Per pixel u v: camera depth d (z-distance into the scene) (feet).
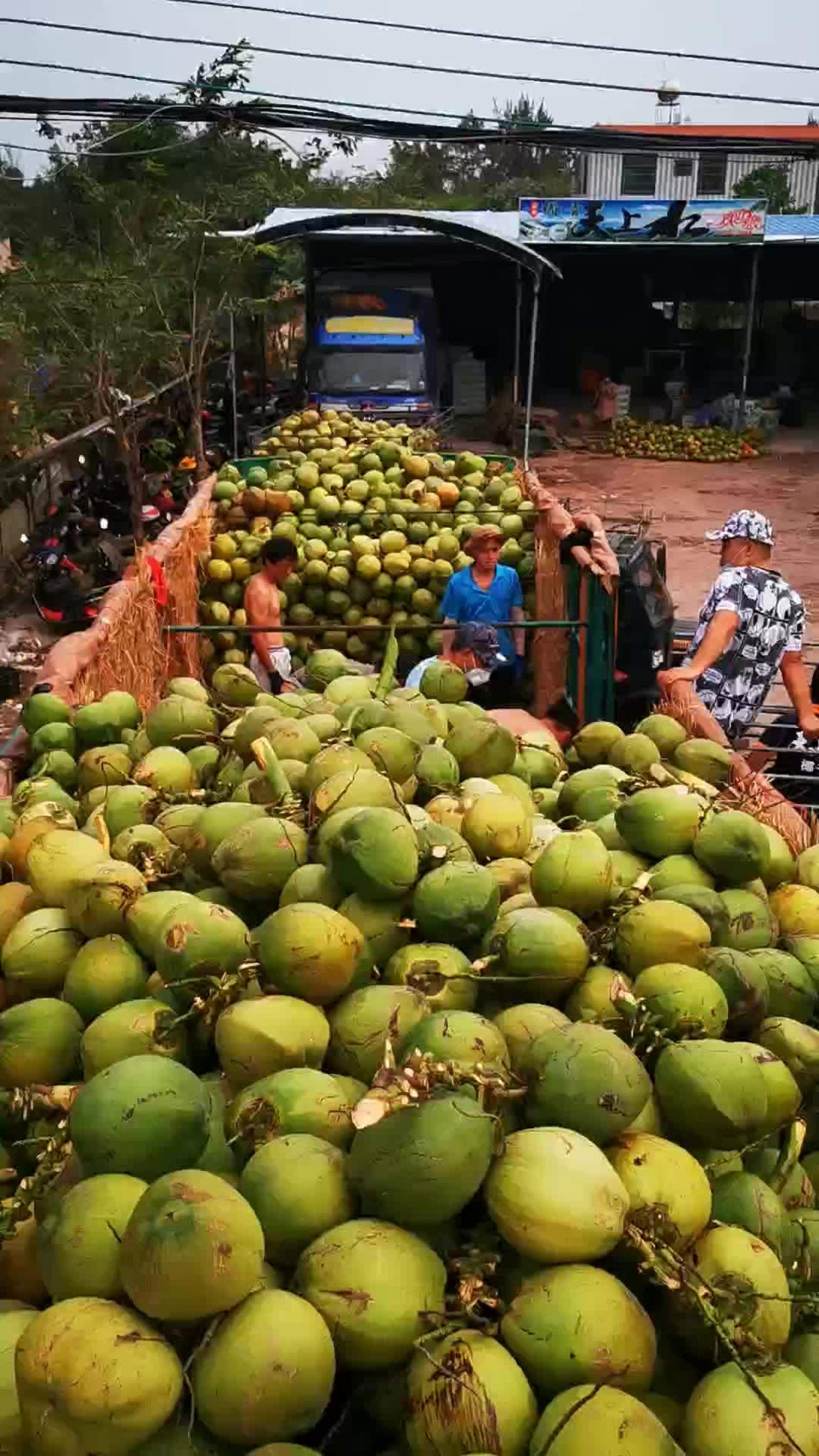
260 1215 6.79
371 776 10.22
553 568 28.12
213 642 31.78
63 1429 5.89
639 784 11.73
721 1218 7.39
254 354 83.82
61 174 65.98
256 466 39.73
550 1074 7.29
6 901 10.03
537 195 160.66
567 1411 5.98
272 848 9.48
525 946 8.55
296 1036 7.92
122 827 11.33
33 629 42.14
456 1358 6.28
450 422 71.61
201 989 8.31
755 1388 6.11
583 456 86.79
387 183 124.77
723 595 19.54
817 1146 8.69
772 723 21.62
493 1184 6.75
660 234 81.46
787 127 146.10
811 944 9.87
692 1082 7.57
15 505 47.70
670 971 8.43
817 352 104.78
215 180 69.92
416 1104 6.82
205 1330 6.23
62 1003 8.79
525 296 98.78
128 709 14.78
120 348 49.49
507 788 12.30
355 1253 6.49
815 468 82.69
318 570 31.81
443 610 28.40
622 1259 6.93
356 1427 6.72
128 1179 6.84
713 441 85.35
